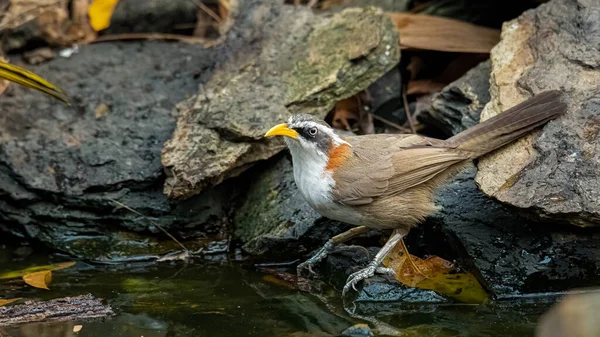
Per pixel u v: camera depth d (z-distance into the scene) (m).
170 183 11.51
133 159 12.09
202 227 11.94
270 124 11.64
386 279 10.07
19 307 9.64
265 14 13.30
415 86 13.76
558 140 9.58
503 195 9.32
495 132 9.85
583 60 10.39
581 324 7.44
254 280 10.81
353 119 13.41
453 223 10.35
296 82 12.32
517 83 10.70
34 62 14.05
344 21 12.84
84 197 11.81
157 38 14.90
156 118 12.69
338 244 10.86
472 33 13.81
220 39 13.66
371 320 9.36
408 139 10.30
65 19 14.50
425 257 10.80
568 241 9.73
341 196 9.91
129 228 11.85
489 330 8.96
